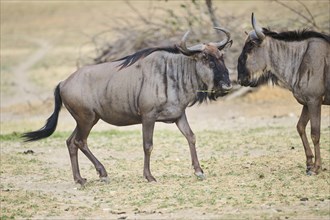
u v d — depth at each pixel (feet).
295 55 132.77
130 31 257.55
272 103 241.14
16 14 534.37
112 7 500.33
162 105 130.93
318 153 133.59
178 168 147.64
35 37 485.56
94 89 133.39
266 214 106.11
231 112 231.09
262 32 132.57
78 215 111.04
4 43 475.72
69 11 522.06
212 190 123.13
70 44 451.12
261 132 186.70
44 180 140.26
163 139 184.96
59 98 136.67
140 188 127.65
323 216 104.17
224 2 361.71
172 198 118.73
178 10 358.02
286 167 142.41
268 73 135.33
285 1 285.23
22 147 179.11
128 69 132.26
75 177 135.33
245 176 134.92
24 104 274.98
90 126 135.13
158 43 251.19
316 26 232.32
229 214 107.04
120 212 111.45
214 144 172.96
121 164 154.10
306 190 121.29
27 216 111.65
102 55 257.96
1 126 218.59
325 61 130.93
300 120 135.13
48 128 136.05
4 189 132.16
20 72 379.14
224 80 129.49
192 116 228.22
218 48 131.85
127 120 134.41
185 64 131.13
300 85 132.16
